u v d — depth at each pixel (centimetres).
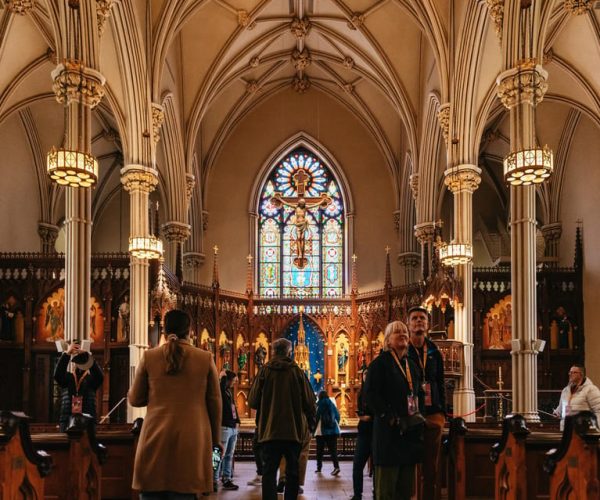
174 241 2869
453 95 2259
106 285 2422
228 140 3478
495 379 2641
